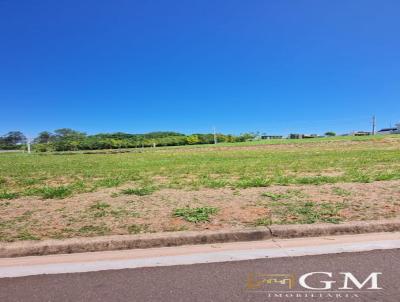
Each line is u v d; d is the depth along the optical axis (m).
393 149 29.48
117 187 10.03
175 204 7.23
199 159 23.84
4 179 13.63
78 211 6.83
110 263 4.54
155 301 3.55
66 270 4.34
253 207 6.77
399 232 5.56
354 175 11.03
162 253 4.88
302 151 31.27
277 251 4.85
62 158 34.44
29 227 5.78
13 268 4.44
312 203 6.95
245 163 18.59
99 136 94.25
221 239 5.28
